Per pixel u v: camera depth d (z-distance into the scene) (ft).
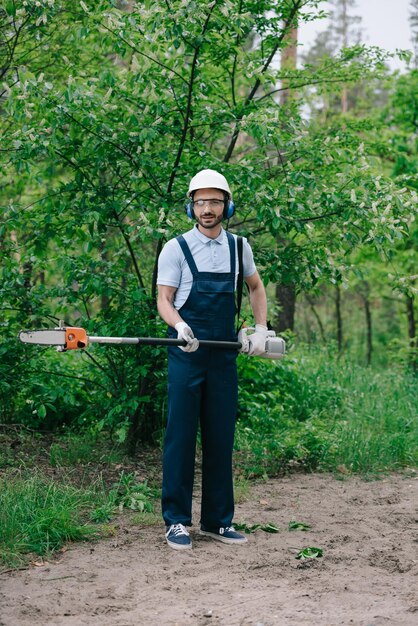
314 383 31.30
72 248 21.04
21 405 22.82
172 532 14.33
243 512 17.07
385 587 12.17
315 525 16.11
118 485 17.69
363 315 95.30
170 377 14.48
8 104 18.24
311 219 19.97
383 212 18.72
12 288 20.63
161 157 19.07
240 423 24.34
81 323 20.44
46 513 14.74
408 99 50.19
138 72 18.84
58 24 22.44
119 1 22.11
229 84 25.70
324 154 20.31
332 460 22.30
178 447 14.42
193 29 17.80
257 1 21.53
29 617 10.87
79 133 19.40
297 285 21.02
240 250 14.61
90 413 21.93
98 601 11.49
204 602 11.44
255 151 21.85
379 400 30.14
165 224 18.72
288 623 10.59
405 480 21.02
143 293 20.04
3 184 26.00
